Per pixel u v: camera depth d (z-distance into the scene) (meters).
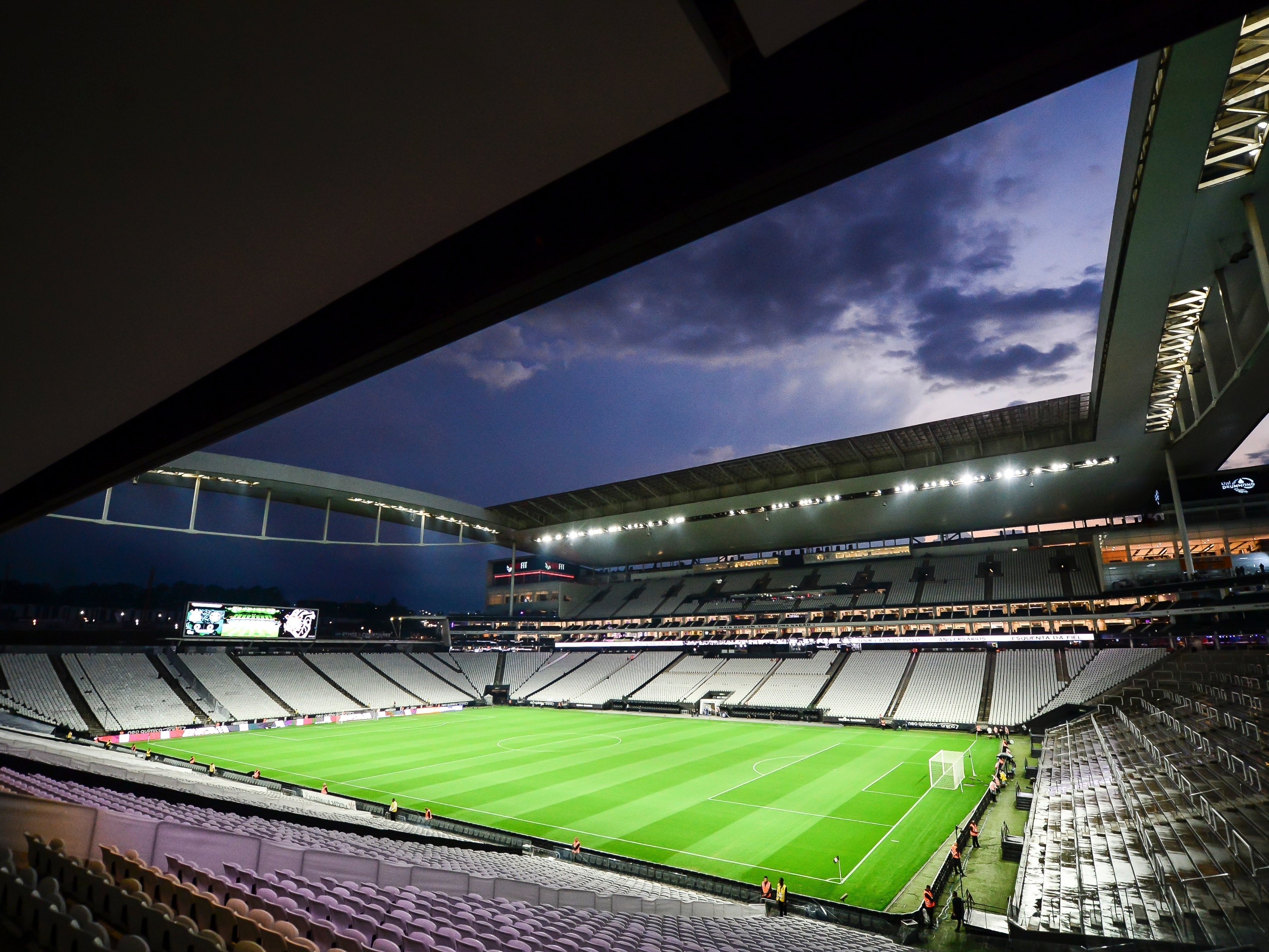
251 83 3.11
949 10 3.70
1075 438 48.44
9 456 7.96
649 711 69.94
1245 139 19.58
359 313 6.10
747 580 82.25
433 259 5.62
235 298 5.10
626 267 4.99
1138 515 63.41
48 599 101.50
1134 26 3.21
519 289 5.16
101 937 6.99
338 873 14.33
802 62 4.10
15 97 3.10
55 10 2.62
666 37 3.06
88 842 11.86
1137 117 19.44
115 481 9.32
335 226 4.35
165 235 4.25
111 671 57.69
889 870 23.34
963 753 38.72
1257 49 16.73
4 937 7.74
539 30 2.94
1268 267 21.38
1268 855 16.41
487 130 3.61
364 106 3.34
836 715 59.94
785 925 17.61
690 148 4.41
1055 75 3.50
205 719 55.75
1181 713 33.56
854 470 58.06
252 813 21.31
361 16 2.75
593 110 3.53
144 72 3.00
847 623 70.00
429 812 28.50
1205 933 13.71
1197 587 44.66
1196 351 33.03
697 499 65.56
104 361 5.89
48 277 4.56
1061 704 50.84
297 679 68.75
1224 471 50.09
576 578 95.38
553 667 84.69
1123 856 19.34
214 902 9.02
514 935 11.16
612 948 11.41
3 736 32.78
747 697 67.06
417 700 72.62
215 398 7.53
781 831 27.73
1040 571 65.12
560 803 32.34
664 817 29.86
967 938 17.50
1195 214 22.28
